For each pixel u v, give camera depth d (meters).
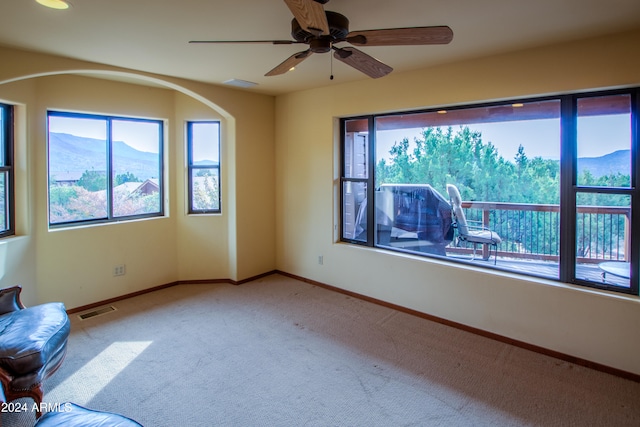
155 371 2.87
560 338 3.03
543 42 2.87
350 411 2.42
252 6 2.23
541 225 3.25
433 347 3.25
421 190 4.01
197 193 4.97
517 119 3.34
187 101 4.76
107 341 3.35
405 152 4.10
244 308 4.12
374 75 2.71
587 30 2.62
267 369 2.91
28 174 3.58
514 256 3.43
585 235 3.01
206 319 3.83
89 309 4.09
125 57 3.24
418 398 2.55
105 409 2.43
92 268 4.12
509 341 3.30
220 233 4.99
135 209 4.60
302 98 4.82
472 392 2.61
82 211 4.14
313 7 1.62
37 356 2.27
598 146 2.92
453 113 3.73
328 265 4.74
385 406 2.47
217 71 3.73
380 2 2.20
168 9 2.27
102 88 4.11
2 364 2.19
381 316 3.91
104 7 2.24
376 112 4.13
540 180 3.24
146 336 3.45
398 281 4.04
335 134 4.57
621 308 2.75
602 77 2.73
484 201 3.59
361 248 4.38
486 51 3.10
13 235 3.54
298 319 3.84
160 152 4.79
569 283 3.06
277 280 5.12
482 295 3.43
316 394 2.60
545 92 2.99
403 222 4.17
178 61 3.37
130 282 4.46
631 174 2.79
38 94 3.66
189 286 4.88
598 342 2.86
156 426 2.27
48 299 3.79
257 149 5.04
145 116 4.50
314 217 4.84
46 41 2.83
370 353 3.15
